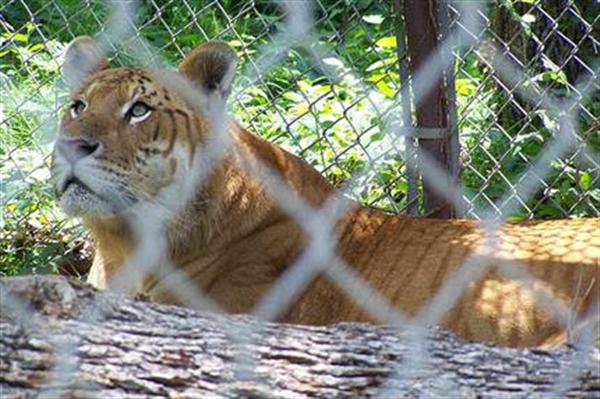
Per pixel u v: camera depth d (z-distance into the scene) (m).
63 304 6.62
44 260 12.56
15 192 12.90
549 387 6.77
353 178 12.53
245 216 10.27
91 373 6.43
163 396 6.47
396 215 10.63
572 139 13.03
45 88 13.86
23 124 13.49
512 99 12.98
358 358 6.79
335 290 10.17
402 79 11.64
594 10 14.31
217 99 10.34
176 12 15.40
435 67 11.41
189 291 10.17
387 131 11.98
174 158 10.03
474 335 9.61
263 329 6.89
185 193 10.10
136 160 9.87
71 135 9.73
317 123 12.77
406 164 11.80
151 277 10.22
